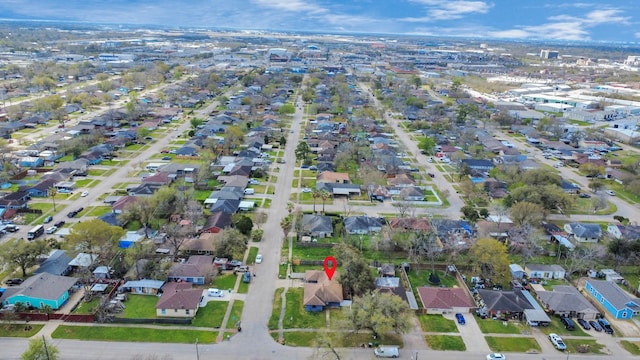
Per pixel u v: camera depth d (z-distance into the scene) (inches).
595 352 3363.7
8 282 3946.9
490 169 7426.2
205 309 3722.9
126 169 7047.2
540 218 5319.9
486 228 5132.9
